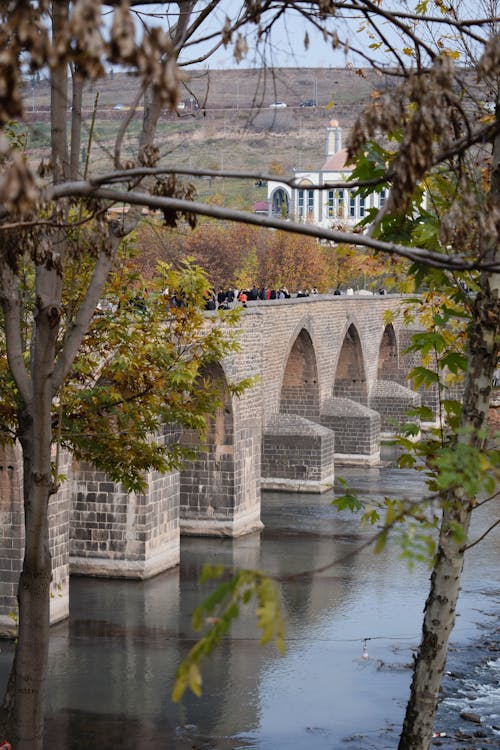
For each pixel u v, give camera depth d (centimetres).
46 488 3391
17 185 1425
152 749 5672
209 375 10206
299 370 14750
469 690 6475
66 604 7819
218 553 10019
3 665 6775
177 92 1462
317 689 6575
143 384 5206
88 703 6300
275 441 13350
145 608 8125
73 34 1430
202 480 10719
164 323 7194
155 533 9050
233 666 6950
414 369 2953
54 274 3234
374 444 15350
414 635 7650
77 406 4916
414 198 2566
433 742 5584
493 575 9275
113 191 1767
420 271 2655
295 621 7956
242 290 16838
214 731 5938
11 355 3316
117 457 4984
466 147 1881
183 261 5475
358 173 2472
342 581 9088
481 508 11856
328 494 13188
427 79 1889
